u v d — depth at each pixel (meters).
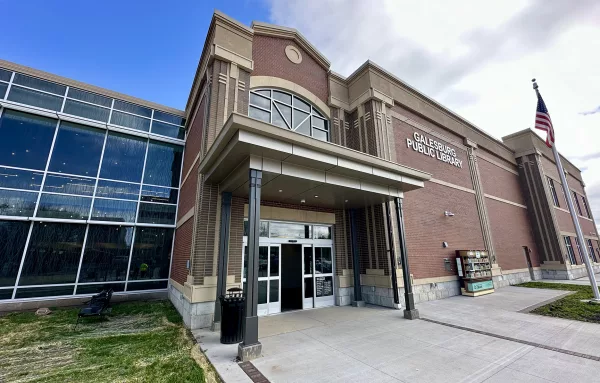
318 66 12.29
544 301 10.37
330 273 10.39
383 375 4.20
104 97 12.60
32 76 11.12
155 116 13.76
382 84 11.97
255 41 10.37
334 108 12.15
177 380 4.13
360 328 6.93
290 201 9.43
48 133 11.09
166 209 12.91
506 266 16.25
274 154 5.98
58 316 8.57
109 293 8.94
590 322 7.15
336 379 4.08
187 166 12.27
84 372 4.45
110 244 11.41
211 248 7.55
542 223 19.92
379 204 10.23
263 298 8.60
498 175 18.80
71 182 11.15
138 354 5.24
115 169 12.20
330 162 6.70
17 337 6.44
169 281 11.96
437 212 12.58
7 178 10.03
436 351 5.24
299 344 5.72
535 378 4.01
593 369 4.26
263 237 9.03
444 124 14.79
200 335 6.37
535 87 11.85
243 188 7.49
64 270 10.37
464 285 12.09
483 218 15.21
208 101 8.80
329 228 10.81
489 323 7.30
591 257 24.81
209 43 9.54
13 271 9.54
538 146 21.75
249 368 4.51
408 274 8.25
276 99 10.57
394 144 11.58
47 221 10.33
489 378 4.05
